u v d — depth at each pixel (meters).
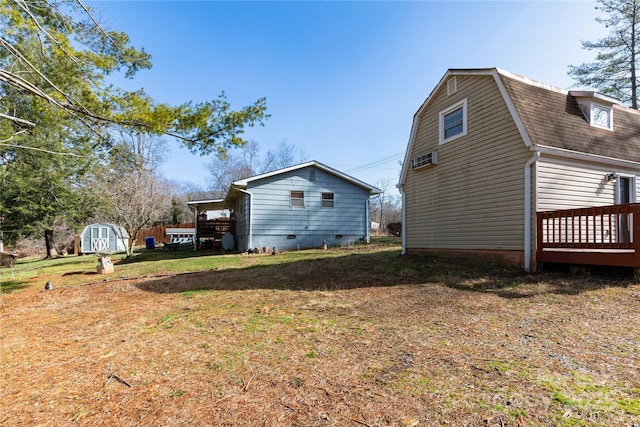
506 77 7.53
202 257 12.59
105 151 6.73
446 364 2.52
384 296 5.07
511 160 7.22
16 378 2.59
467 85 8.48
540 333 3.21
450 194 8.95
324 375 2.41
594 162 7.52
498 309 4.14
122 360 2.88
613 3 17.05
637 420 1.73
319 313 4.18
